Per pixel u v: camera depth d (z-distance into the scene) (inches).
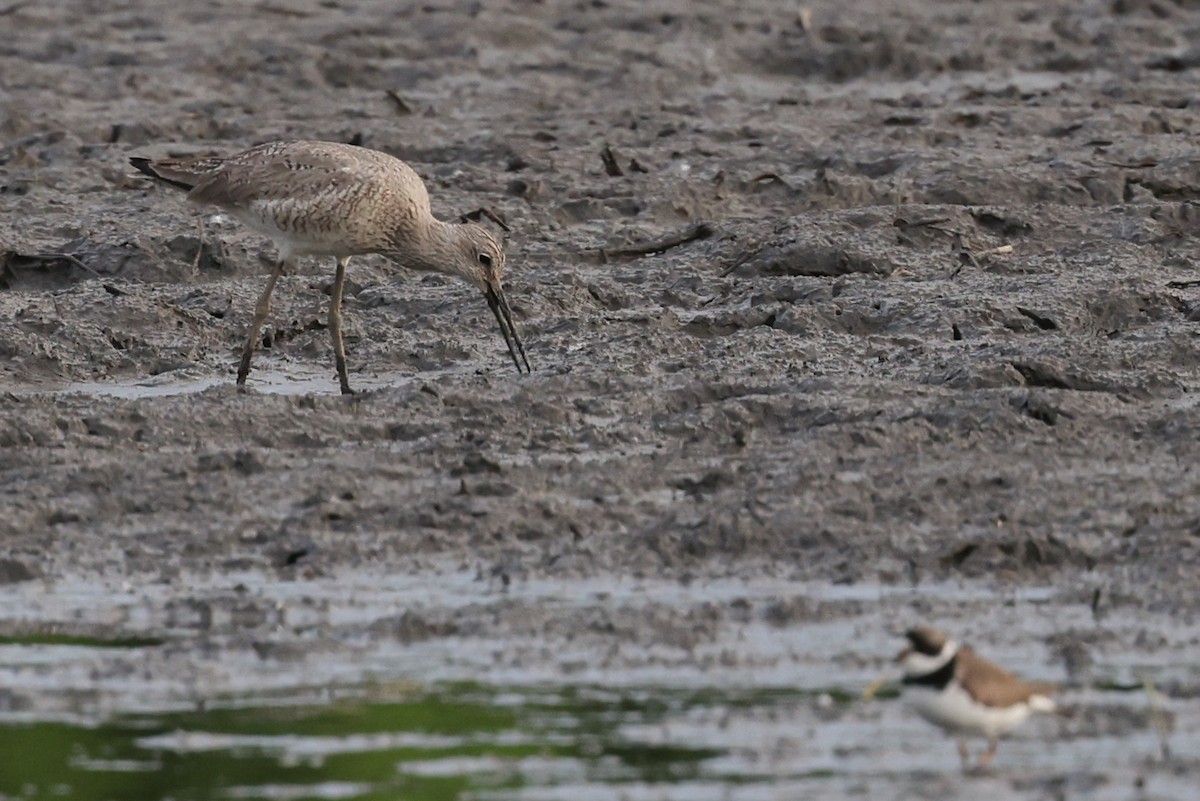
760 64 1250.0
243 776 356.8
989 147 971.9
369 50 1242.0
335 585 461.1
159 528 493.0
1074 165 905.5
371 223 630.5
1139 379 591.5
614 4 1376.7
